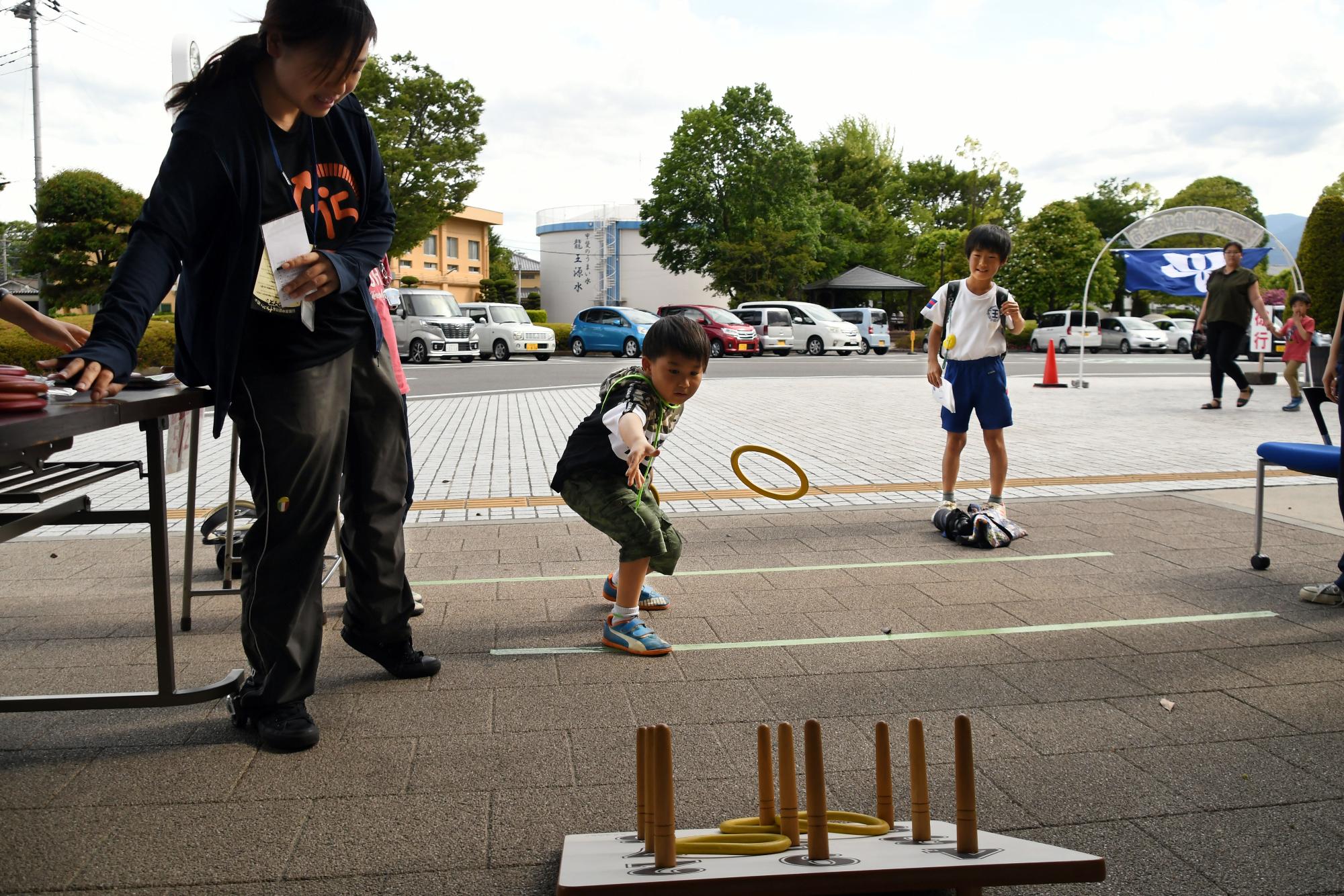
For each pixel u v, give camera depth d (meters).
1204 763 2.63
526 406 13.09
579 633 3.77
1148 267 15.29
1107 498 6.49
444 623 3.89
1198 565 4.79
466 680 3.27
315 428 2.66
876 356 30.84
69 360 1.98
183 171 2.38
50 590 4.35
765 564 4.86
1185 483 7.07
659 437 3.45
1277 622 3.89
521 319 28.03
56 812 2.34
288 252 2.48
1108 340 35.62
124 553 5.06
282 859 2.12
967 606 4.12
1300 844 2.20
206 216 2.45
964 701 3.08
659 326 3.31
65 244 26.81
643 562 3.53
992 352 5.35
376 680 3.27
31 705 2.63
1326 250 17.69
